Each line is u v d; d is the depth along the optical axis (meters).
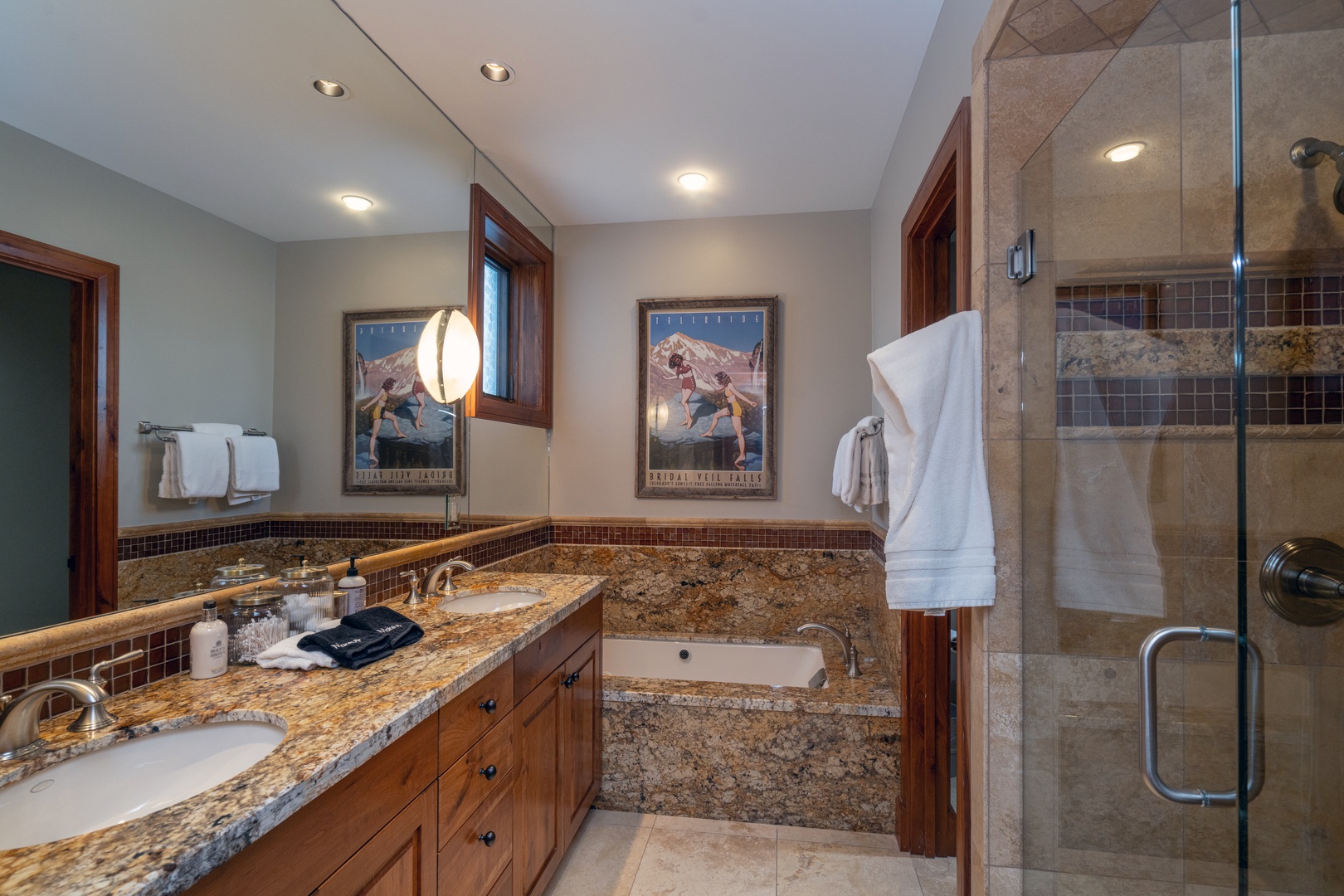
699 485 3.08
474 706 1.33
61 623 1.04
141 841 0.67
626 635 2.97
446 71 1.94
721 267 3.10
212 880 0.69
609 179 2.70
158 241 1.24
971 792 1.30
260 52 1.48
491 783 1.41
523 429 2.92
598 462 3.17
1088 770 1.04
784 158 2.51
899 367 1.24
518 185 2.76
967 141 1.42
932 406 1.22
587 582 2.27
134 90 1.20
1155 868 0.94
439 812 1.18
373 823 0.98
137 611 1.18
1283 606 0.89
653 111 2.17
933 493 1.21
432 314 2.13
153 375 1.23
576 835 2.16
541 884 1.74
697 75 1.96
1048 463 1.15
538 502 3.07
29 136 1.01
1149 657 0.95
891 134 2.32
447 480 2.28
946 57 1.61
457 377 2.20
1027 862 1.19
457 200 2.28
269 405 1.53
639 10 1.65
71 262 1.08
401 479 2.03
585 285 3.21
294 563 1.61
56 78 1.05
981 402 1.23
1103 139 1.04
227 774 1.00
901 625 2.16
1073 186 1.09
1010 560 1.22
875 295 2.86
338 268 1.75
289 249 1.59
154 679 1.20
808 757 2.24
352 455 1.81
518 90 2.04
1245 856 0.86
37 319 1.02
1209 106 0.95
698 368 3.09
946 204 1.84
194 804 0.74
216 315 1.38
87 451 1.10
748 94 2.06
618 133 2.31
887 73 1.95
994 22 1.16
